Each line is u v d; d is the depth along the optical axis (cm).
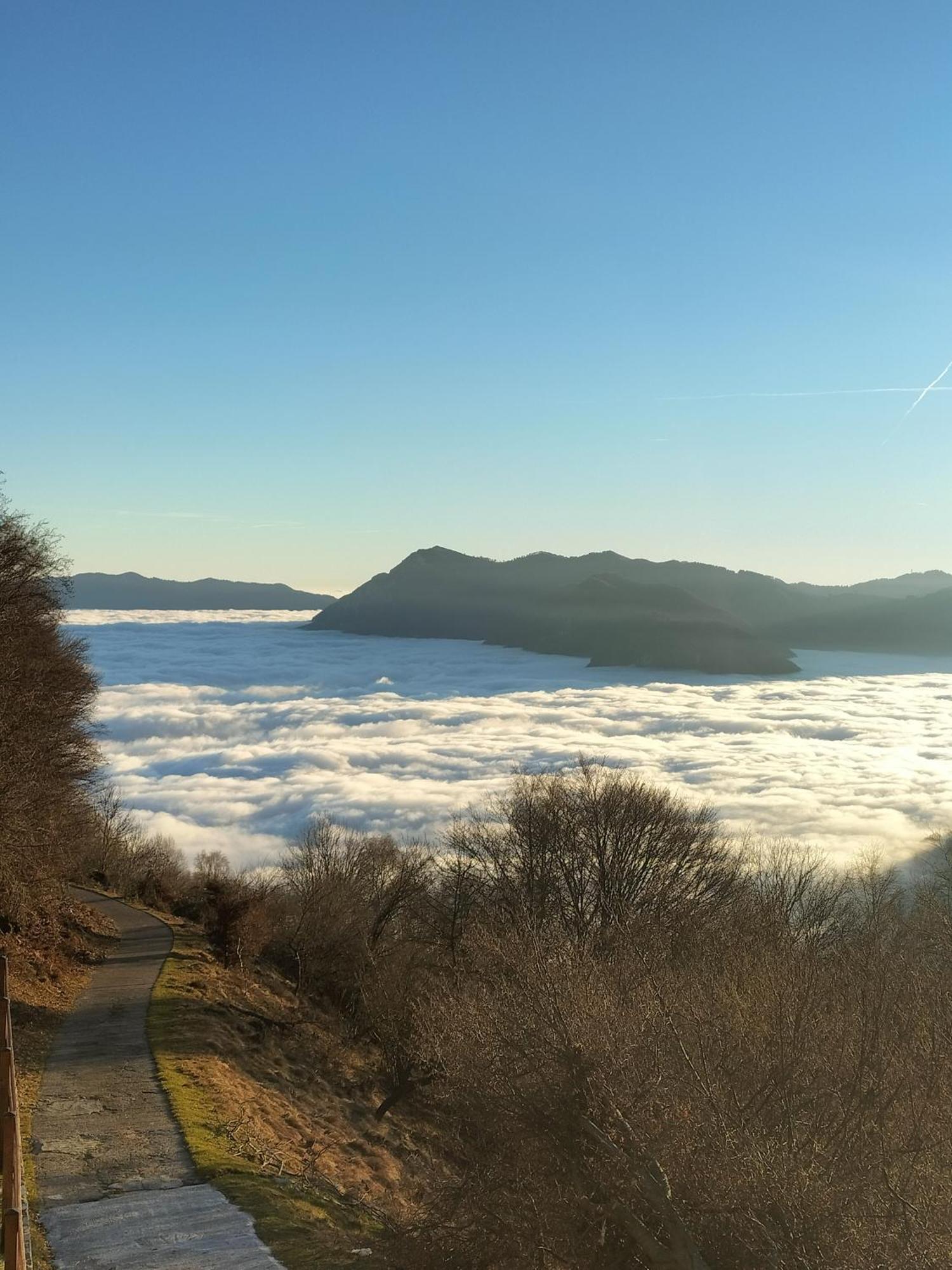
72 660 4291
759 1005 1484
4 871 3081
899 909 4156
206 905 5306
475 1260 1284
